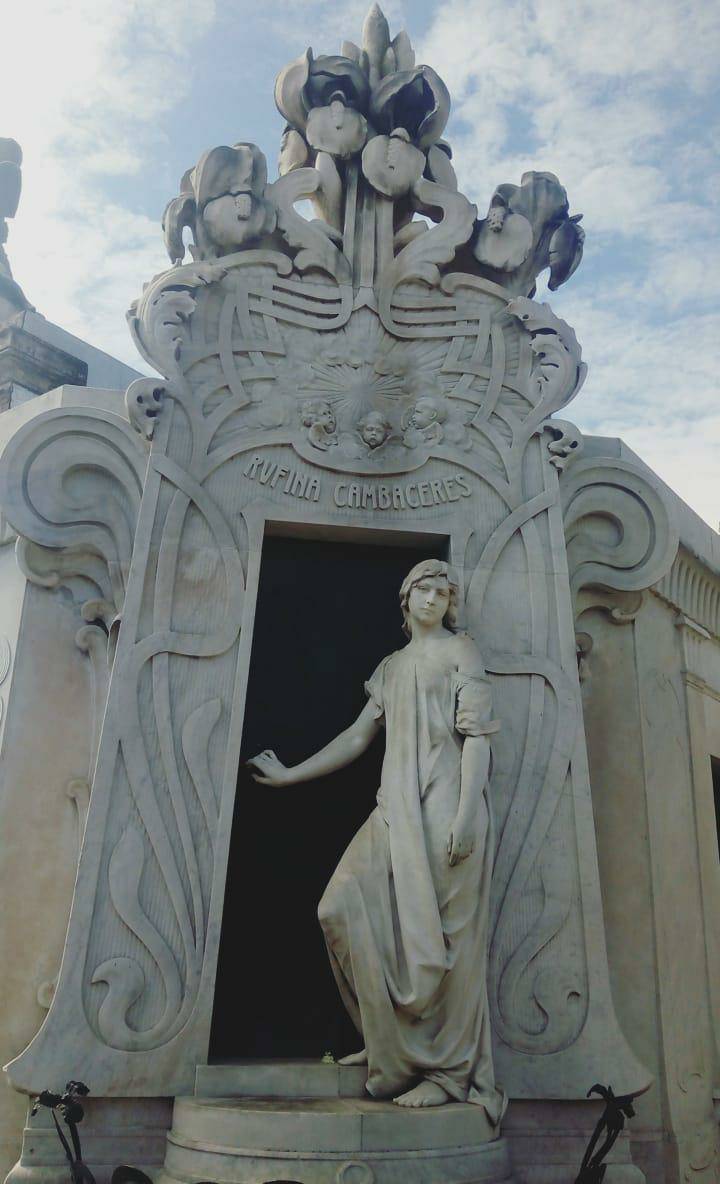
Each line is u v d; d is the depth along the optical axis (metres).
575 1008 5.21
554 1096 5.03
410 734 5.08
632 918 5.98
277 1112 4.34
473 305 6.42
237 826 5.67
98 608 5.98
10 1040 5.33
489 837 4.94
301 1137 4.28
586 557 6.34
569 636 5.81
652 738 6.48
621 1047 5.16
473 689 5.09
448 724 5.09
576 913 5.36
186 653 5.46
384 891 4.84
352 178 6.63
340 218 6.62
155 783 5.23
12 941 5.48
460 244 6.54
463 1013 4.70
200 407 5.92
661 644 6.91
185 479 5.74
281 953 5.56
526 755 5.56
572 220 6.87
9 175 10.50
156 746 5.29
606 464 6.44
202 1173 4.26
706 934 6.49
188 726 5.35
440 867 4.79
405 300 6.38
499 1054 5.08
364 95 6.87
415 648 5.44
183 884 5.12
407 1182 4.20
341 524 5.89
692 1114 5.86
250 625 5.59
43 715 5.85
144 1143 4.73
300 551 6.16
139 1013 4.90
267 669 5.94
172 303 6.02
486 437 6.17
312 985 5.55
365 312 6.32
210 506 5.75
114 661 5.36
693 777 6.83
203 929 5.06
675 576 7.22
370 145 6.61
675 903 6.25
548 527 6.00
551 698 5.69
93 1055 4.78
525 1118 5.06
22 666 5.89
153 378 5.85
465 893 4.77
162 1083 4.80
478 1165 4.38
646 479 6.43
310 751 5.86
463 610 5.79
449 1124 4.41
